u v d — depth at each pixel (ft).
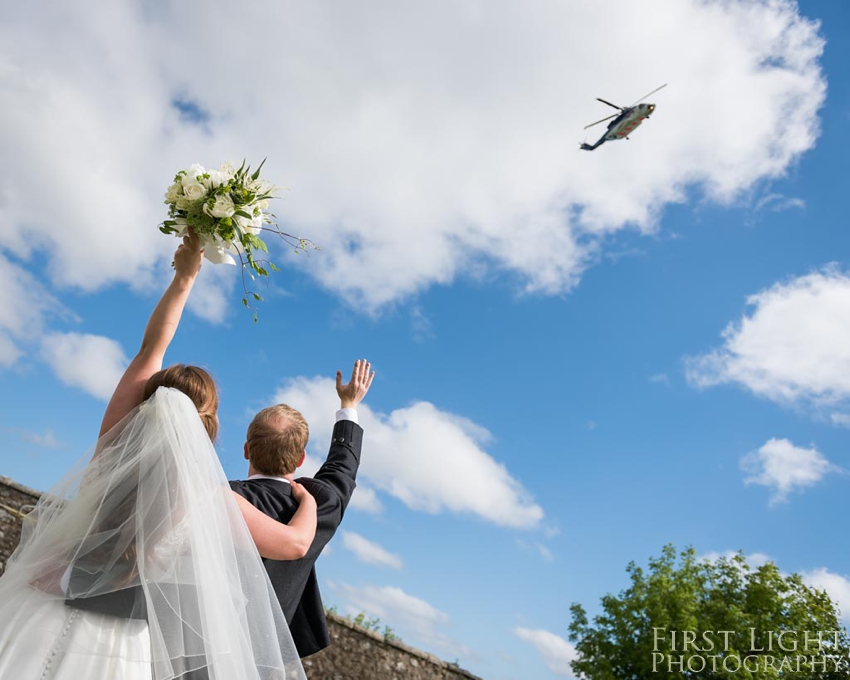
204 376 8.29
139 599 6.86
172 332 8.84
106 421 7.98
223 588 6.89
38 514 7.36
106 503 6.93
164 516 6.88
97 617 6.74
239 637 6.84
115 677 6.58
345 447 9.66
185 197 9.16
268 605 7.25
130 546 6.86
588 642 90.33
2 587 6.88
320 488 8.70
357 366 10.51
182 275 9.20
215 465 7.43
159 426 7.29
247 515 7.48
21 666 6.36
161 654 6.55
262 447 8.41
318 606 8.51
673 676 82.38
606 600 92.38
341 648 42.73
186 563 6.84
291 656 7.33
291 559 7.62
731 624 87.35
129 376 8.38
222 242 9.39
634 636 88.58
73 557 6.79
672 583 92.58
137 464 7.06
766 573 92.84
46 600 6.75
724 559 96.89
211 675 6.55
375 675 42.93
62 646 6.54
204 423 7.98
